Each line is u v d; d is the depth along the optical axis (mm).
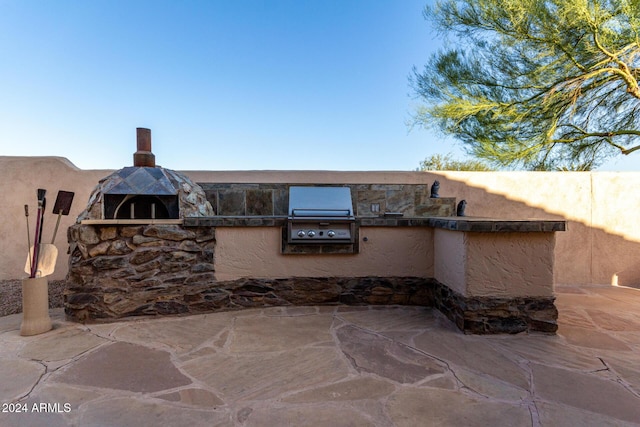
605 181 5027
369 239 3770
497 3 5270
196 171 5117
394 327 3031
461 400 1802
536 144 5750
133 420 1619
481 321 2873
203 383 1995
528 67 5637
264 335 2814
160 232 3389
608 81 5664
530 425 1577
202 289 3510
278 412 1693
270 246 3676
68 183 4965
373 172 5332
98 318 3170
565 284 5043
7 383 1971
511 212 5168
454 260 3150
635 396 1839
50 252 2979
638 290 4645
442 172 5301
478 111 5812
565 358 2359
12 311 3664
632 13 4508
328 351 2482
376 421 1615
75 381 2000
